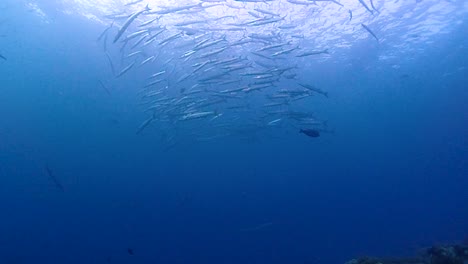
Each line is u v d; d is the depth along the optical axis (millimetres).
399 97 34688
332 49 21969
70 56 24391
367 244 32812
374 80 29234
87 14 19422
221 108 21266
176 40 16000
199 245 35844
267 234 38094
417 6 17812
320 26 18688
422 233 34844
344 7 17109
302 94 12977
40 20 21391
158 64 20328
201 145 38688
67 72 26453
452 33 21531
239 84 15461
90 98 29391
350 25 19031
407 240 32438
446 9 18469
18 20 21312
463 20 19844
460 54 25078
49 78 28000
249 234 38062
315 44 20438
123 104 29453
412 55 24812
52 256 34531
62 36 22406
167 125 23578
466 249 7996
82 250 35750
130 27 17594
